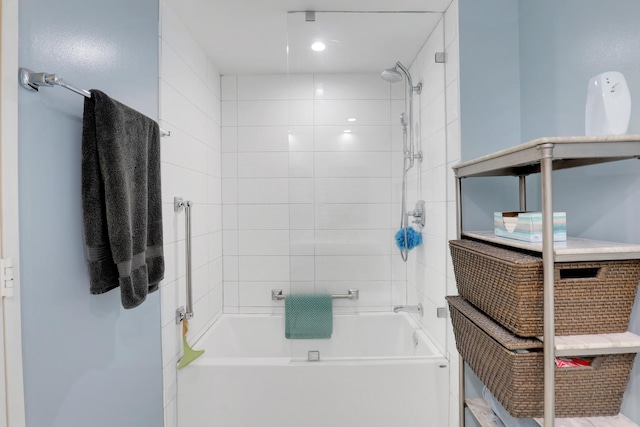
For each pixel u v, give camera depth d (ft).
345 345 6.77
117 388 4.18
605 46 3.67
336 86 6.62
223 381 6.03
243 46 7.29
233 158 8.82
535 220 3.43
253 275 8.86
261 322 8.59
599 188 3.76
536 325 3.21
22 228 2.79
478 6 5.46
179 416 6.02
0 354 2.57
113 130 3.45
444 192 6.00
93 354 3.71
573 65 4.18
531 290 3.18
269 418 6.02
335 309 6.86
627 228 3.43
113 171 3.43
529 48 5.12
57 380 3.17
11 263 2.65
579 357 3.43
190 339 6.77
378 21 6.16
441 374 6.03
